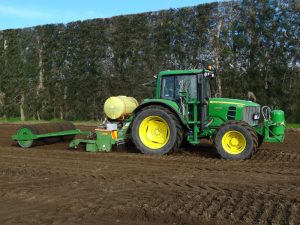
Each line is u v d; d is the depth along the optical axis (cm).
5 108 2223
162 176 756
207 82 1046
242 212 538
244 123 919
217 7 1647
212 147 1120
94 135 1114
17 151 1077
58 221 524
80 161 921
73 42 1988
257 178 734
